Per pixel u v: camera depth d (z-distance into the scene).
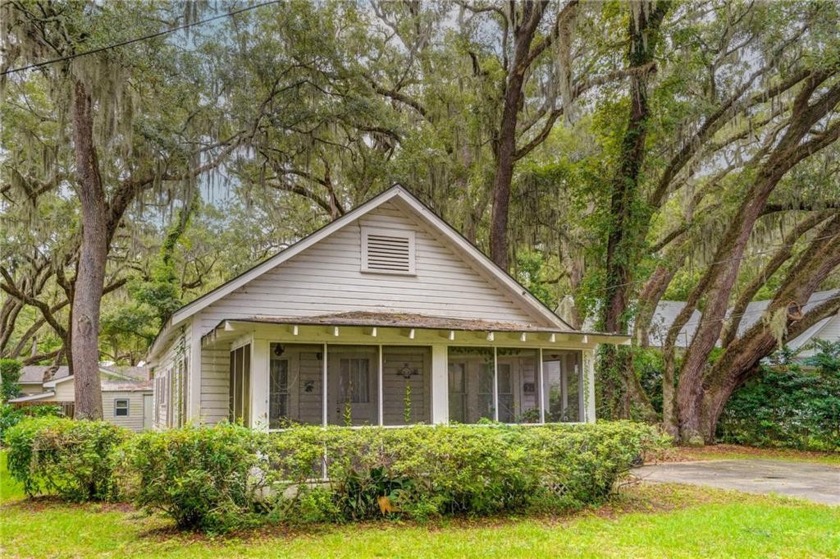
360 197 20.23
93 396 15.07
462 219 20.12
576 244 21.38
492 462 7.86
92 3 13.86
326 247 11.56
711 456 15.49
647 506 8.65
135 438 7.42
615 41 18.84
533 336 10.81
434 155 19.11
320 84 18.53
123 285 26.16
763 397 17.89
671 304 28.84
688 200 20.77
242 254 24.95
